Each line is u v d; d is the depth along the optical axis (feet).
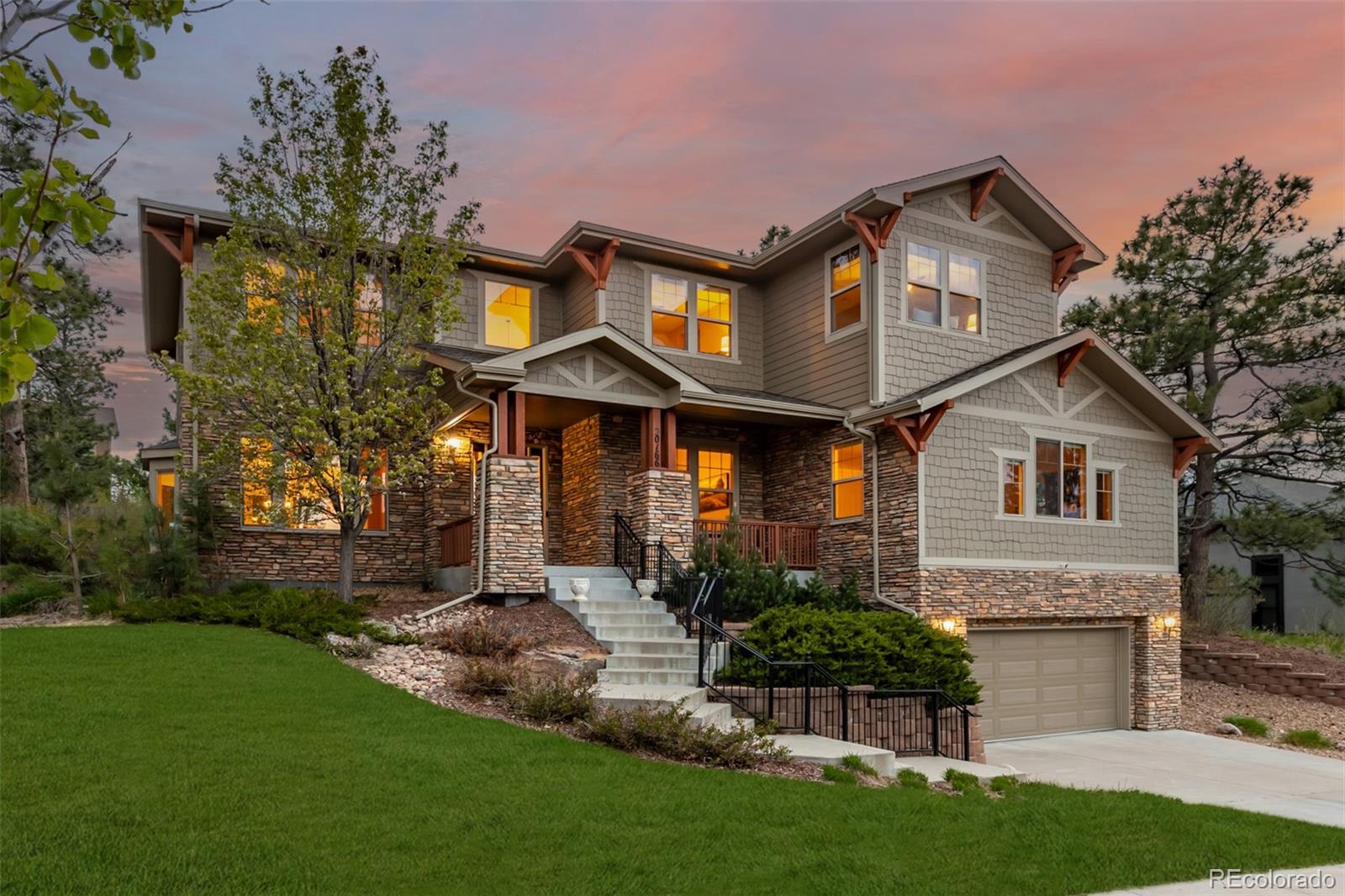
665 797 27.02
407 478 55.98
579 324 67.67
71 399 114.11
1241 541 81.87
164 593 52.44
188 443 57.52
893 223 61.52
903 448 58.49
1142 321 84.07
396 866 20.74
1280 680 69.15
